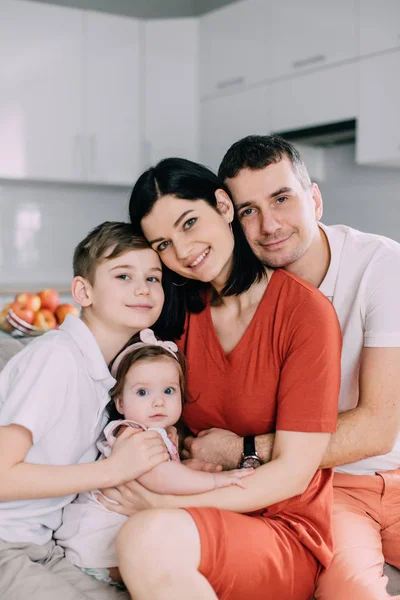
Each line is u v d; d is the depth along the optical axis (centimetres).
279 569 115
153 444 123
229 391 134
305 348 125
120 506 124
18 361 127
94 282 135
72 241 421
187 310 142
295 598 119
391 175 337
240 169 141
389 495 146
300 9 327
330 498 130
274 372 130
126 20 385
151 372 133
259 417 132
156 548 105
